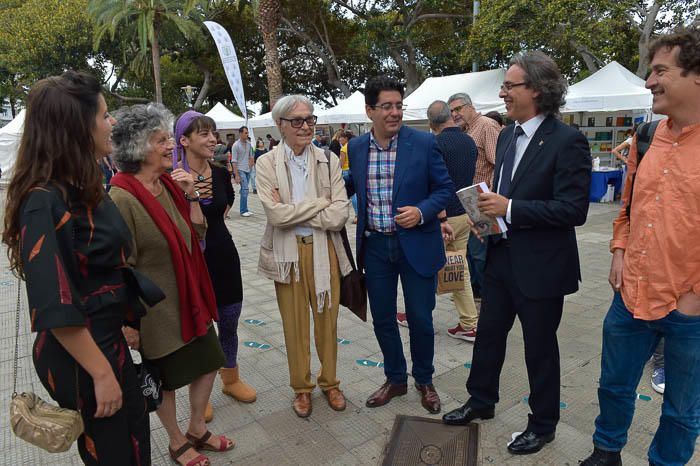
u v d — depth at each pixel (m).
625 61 16.88
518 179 2.20
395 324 2.87
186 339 2.12
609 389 2.08
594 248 6.64
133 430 1.62
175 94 28.70
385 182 2.70
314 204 2.54
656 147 1.83
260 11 13.70
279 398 3.00
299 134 2.56
